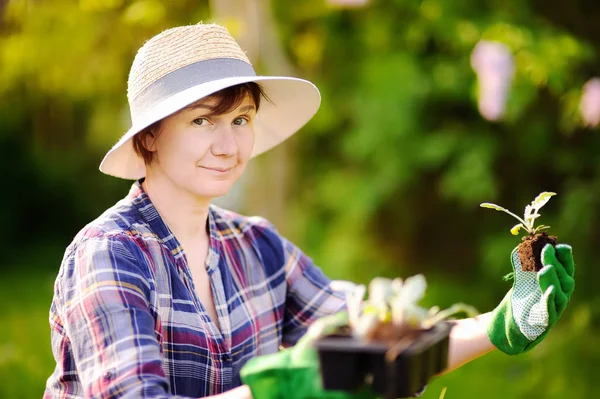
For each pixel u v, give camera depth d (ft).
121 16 22.98
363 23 28.76
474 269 32.19
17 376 21.01
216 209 10.52
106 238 9.16
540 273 8.39
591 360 21.35
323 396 7.41
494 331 9.02
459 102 29.14
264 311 10.34
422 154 29.17
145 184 9.91
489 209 31.22
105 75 25.57
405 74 28.53
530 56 22.07
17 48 24.09
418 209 32.53
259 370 7.66
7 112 41.22
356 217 31.45
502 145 29.48
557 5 25.96
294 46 29.40
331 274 31.71
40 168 47.26
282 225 26.89
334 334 7.50
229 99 9.32
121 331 8.62
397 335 7.29
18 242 48.06
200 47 9.57
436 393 22.48
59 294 9.25
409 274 32.32
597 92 19.84
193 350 9.37
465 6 25.95
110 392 8.40
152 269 9.33
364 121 29.30
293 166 31.35
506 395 21.85
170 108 9.05
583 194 26.08
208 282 9.95
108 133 36.68
